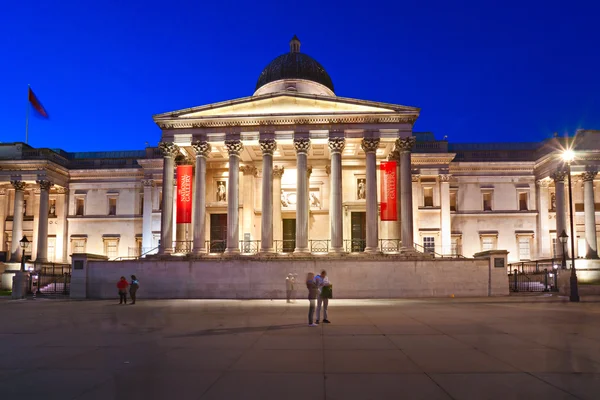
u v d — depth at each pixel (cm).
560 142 6369
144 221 6662
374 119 4988
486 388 1084
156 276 4694
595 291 4575
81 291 4738
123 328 2214
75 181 7181
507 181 6738
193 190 5634
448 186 6431
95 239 7025
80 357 1477
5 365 1366
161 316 2800
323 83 6338
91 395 1045
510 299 4100
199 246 4928
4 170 6781
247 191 5869
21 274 4728
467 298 4288
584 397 1009
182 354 1512
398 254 4738
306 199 4919
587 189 6194
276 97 5112
